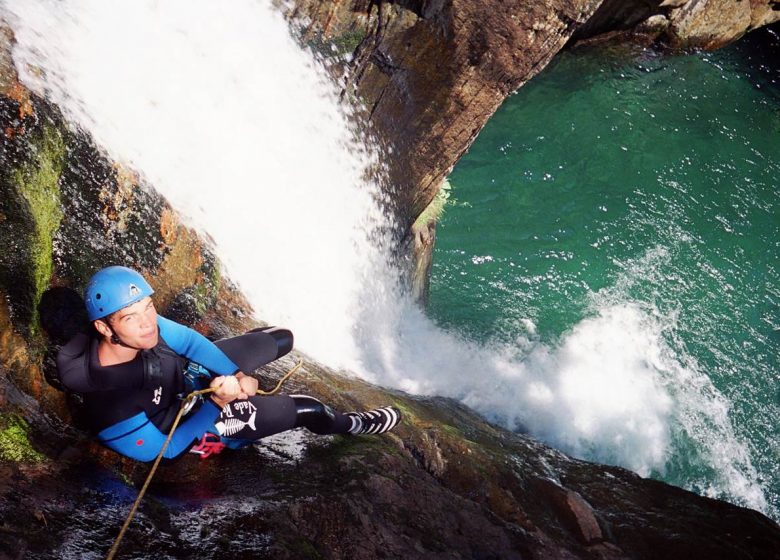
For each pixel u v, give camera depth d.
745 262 10.21
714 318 9.38
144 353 3.11
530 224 10.20
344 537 3.35
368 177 7.03
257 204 5.97
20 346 3.39
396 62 6.52
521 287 9.27
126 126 4.79
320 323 6.29
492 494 4.40
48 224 3.91
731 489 7.59
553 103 12.29
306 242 6.43
